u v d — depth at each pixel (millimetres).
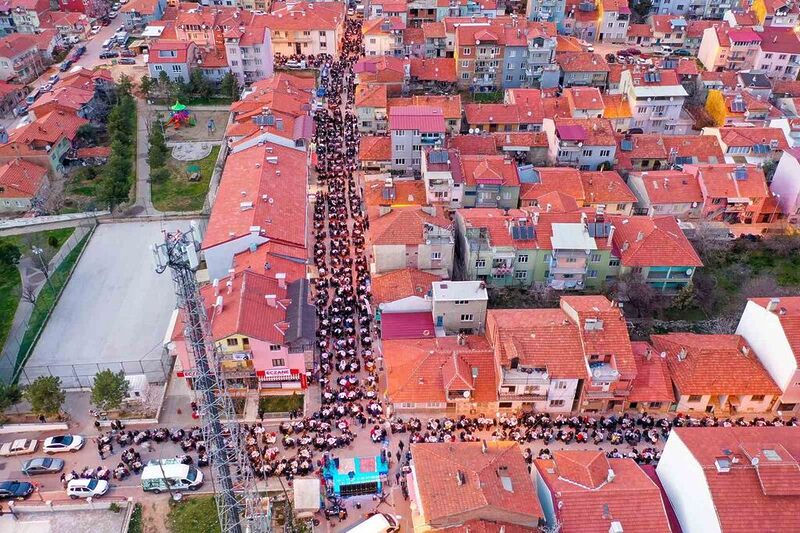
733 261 110812
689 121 148125
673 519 66500
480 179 112438
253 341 80188
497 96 166625
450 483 63031
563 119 131500
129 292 102750
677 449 66375
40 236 116000
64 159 136625
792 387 79438
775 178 120875
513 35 164375
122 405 82812
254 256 95250
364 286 101312
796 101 152375
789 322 79875
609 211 118250
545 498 65188
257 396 84250
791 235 114312
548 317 85000
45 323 96438
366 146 131375
